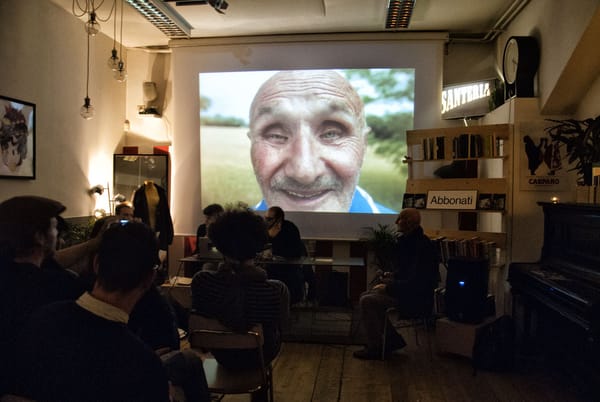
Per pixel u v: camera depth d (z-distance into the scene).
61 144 5.56
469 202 5.08
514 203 5.01
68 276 1.87
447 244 5.02
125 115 7.09
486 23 6.03
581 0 4.02
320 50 6.50
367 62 6.42
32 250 1.81
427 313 4.21
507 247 5.04
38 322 1.35
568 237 3.92
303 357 4.33
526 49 4.98
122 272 1.35
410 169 5.54
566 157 4.51
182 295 4.61
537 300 3.98
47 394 1.29
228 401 3.30
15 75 4.77
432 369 4.04
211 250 4.96
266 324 2.47
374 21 6.01
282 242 5.23
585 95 4.66
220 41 6.66
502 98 5.73
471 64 6.51
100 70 6.39
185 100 6.80
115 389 1.30
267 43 6.59
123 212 5.16
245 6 5.50
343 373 3.94
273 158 6.62
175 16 5.75
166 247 6.32
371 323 4.29
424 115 6.35
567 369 3.65
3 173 4.57
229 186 6.75
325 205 6.53
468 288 4.20
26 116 4.89
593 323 2.89
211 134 6.75
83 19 5.89
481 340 4.04
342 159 6.48
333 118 6.48
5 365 1.63
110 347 1.32
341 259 4.98
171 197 6.89
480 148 5.07
